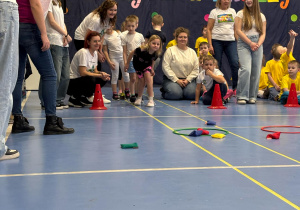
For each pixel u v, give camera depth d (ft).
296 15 32.14
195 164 8.68
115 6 19.33
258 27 20.08
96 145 10.54
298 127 13.38
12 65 8.96
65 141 11.02
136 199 6.55
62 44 16.61
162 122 14.34
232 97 23.61
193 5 31.91
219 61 22.72
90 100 20.16
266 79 24.44
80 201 6.46
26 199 6.57
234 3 31.73
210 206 6.24
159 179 7.61
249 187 7.16
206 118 15.39
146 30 31.63
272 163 8.81
